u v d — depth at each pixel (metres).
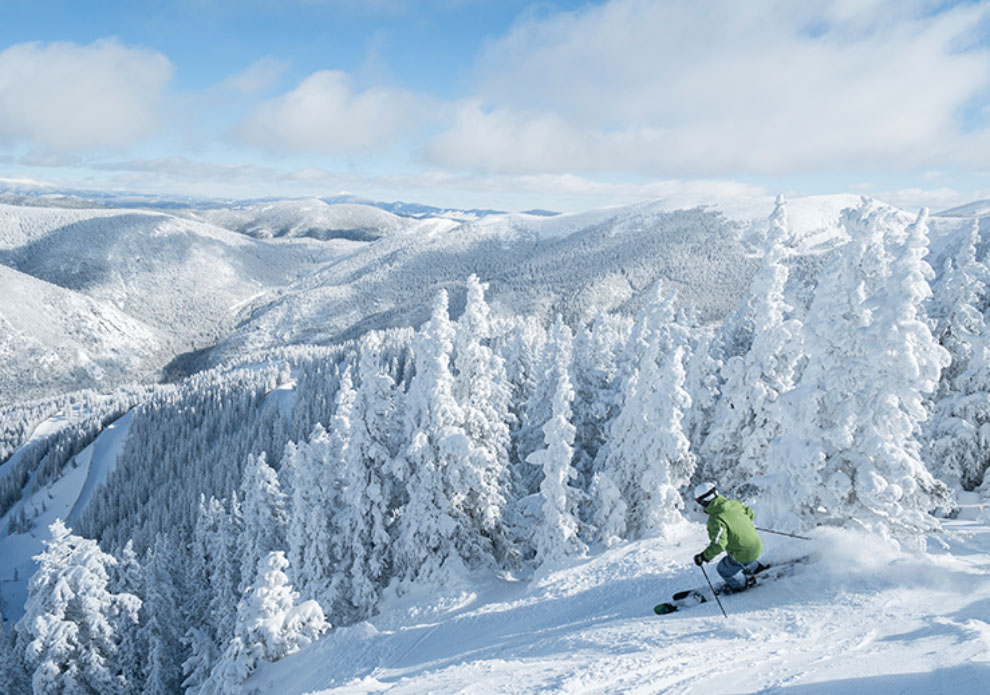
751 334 33.03
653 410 25.06
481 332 27.28
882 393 13.53
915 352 13.33
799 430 14.88
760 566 9.16
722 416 26.78
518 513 29.70
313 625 21.83
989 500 24.33
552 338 38.69
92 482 135.75
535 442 36.97
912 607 6.97
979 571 8.12
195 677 33.06
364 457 25.89
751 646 6.65
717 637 7.22
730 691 5.31
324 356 170.62
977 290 27.39
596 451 34.72
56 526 26.47
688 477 24.78
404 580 26.27
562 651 8.63
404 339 173.25
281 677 20.02
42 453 153.00
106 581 27.06
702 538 22.06
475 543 26.84
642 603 12.90
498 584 24.77
